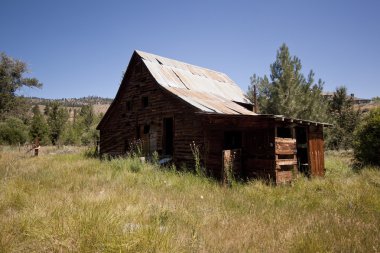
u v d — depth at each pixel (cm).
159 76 1747
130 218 505
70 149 2958
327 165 1580
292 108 2347
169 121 1939
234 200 738
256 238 457
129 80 1973
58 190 762
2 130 3769
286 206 698
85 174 1060
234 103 1869
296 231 486
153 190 820
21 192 668
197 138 1390
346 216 599
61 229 408
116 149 2006
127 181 937
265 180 1074
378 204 686
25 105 4369
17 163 1446
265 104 2480
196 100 1538
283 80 2416
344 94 3484
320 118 2447
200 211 613
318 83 2466
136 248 370
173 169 1265
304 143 1383
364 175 1062
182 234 446
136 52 1875
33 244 387
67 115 6325
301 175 1217
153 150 1694
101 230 402
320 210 658
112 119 2084
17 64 4141
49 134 4531
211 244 425
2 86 4012
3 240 385
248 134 1192
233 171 1122
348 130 2930
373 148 1407
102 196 641
